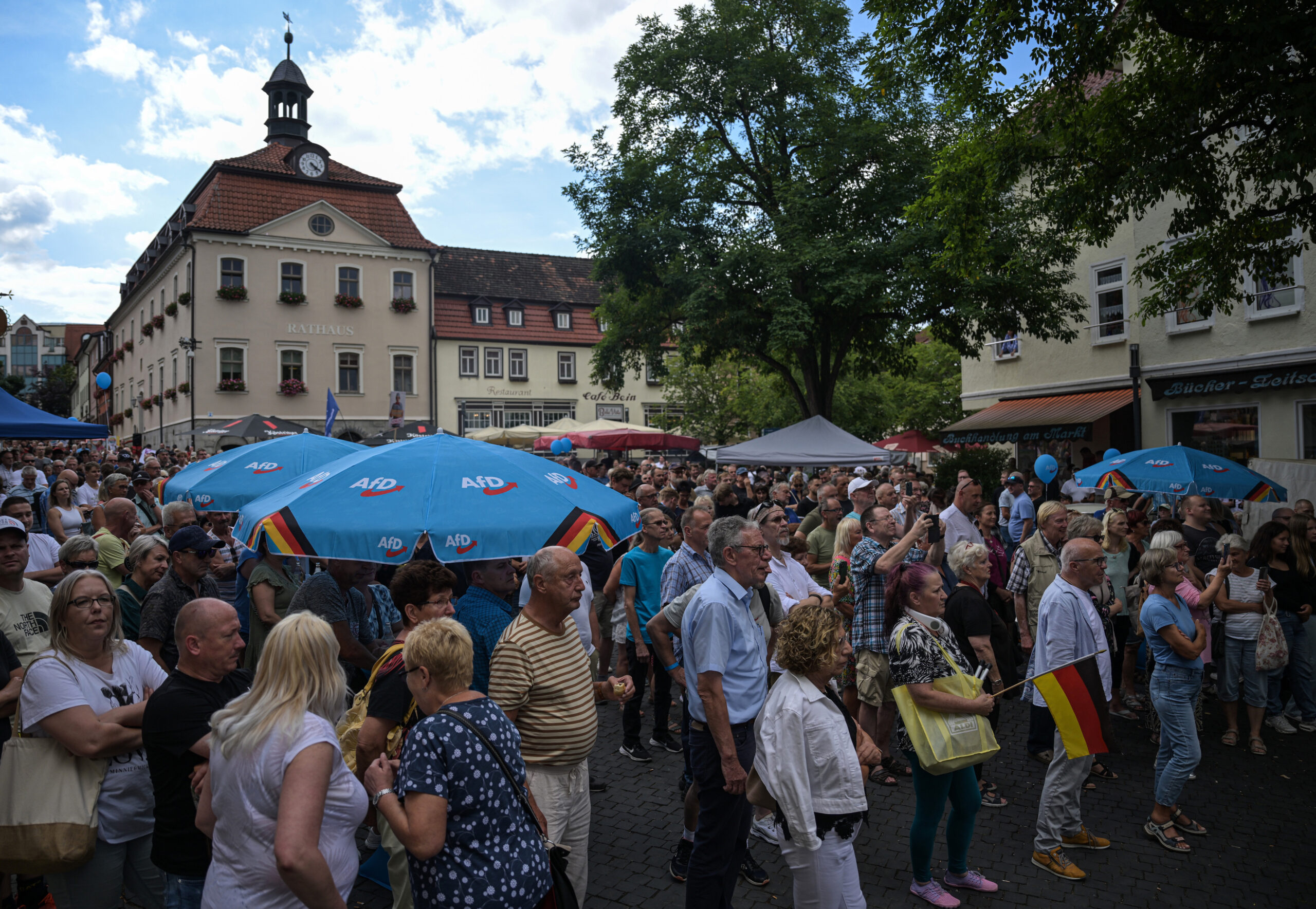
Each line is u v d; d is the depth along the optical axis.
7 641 3.87
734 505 8.91
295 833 2.32
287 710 2.48
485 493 4.06
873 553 5.80
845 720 3.49
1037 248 16.77
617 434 20.27
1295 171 7.83
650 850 4.82
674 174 19.73
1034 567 6.88
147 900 3.42
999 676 5.50
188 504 6.20
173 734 2.95
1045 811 4.58
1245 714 7.42
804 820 3.28
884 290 17.09
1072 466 19.22
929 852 4.19
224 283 33.81
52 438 11.77
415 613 3.83
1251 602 6.41
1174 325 16.70
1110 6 8.60
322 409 35.44
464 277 42.50
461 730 2.62
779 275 17.69
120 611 3.46
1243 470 8.74
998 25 8.84
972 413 22.39
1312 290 14.30
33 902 3.97
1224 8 7.97
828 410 20.27
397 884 3.63
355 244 36.19
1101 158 9.53
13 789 3.15
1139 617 6.49
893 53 9.98
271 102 37.38
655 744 6.68
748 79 18.81
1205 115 9.52
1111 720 7.23
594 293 45.44
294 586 5.24
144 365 42.09
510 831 2.65
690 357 22.16
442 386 40.00
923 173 18.16
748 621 3.93
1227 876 4.50
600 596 7.34
